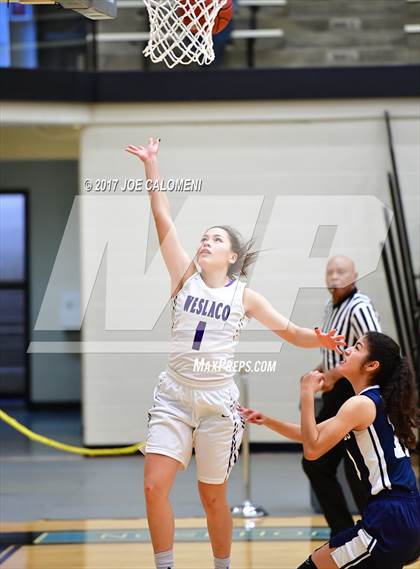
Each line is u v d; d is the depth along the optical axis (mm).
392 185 17234
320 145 18422
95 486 16609
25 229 26328
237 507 14305
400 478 7984
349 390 11125
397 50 18562
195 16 9727
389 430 8125
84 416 19062
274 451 19188
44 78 18438
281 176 18516
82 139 19047
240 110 18719
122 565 11391
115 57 18938
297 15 18812
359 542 7824
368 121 18219
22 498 15688
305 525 13492
